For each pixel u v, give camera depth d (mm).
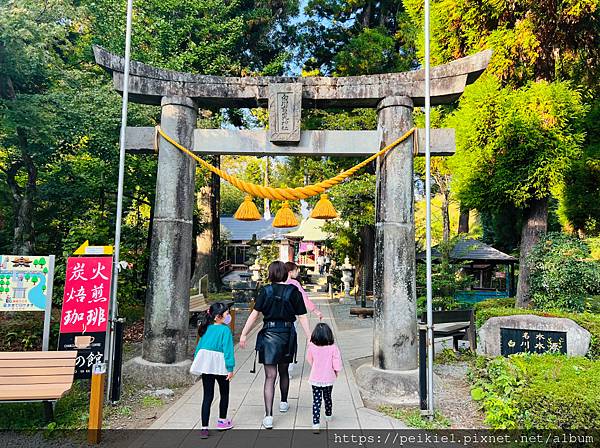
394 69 17375
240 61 17859
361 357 8070
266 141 6234
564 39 9273
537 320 6473
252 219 7906
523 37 8953
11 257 5254
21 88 10141
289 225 8383
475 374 5953
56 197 11289
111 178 11586
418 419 4711
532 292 9047
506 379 4488
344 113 15945
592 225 12703
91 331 5289
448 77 5902
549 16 8805
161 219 6109
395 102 6012
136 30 13047
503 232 19516
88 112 9727
